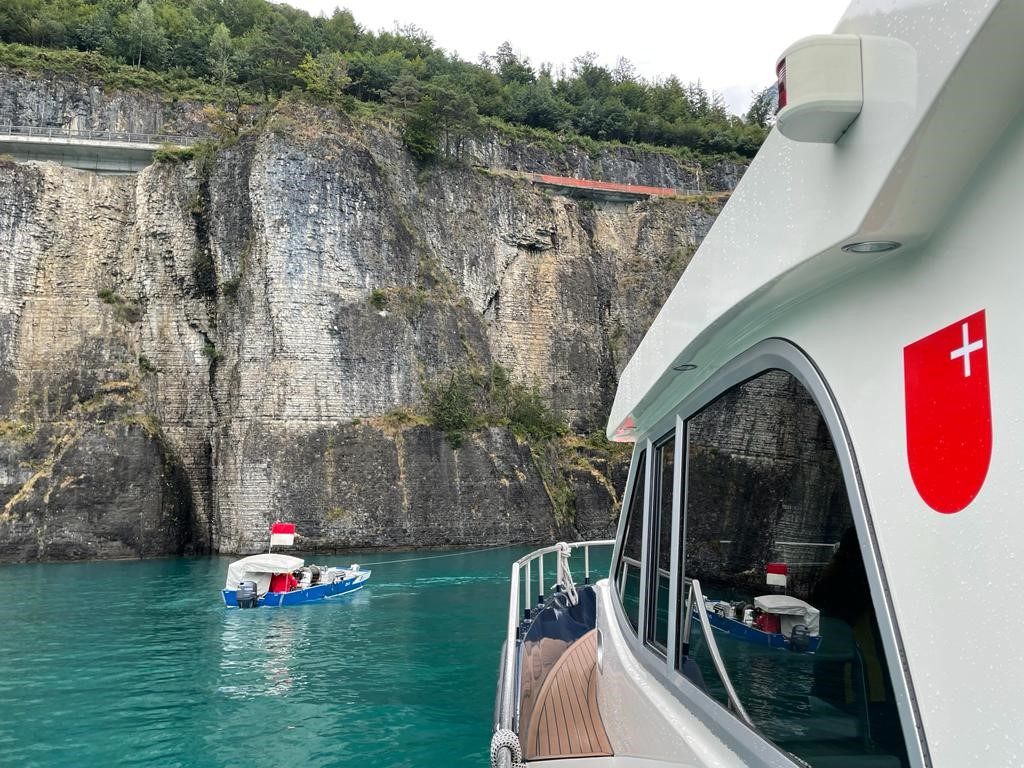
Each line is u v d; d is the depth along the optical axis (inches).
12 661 589.9
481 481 1681.8
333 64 2471.7
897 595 51.3
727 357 89.3
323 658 595.5
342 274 1720.0
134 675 543.8
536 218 2309.3
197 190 1809.8
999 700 41.1
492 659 590.9
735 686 78.8
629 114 3029.0
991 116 40.7
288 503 1525.6
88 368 1675.7
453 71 3358.8
